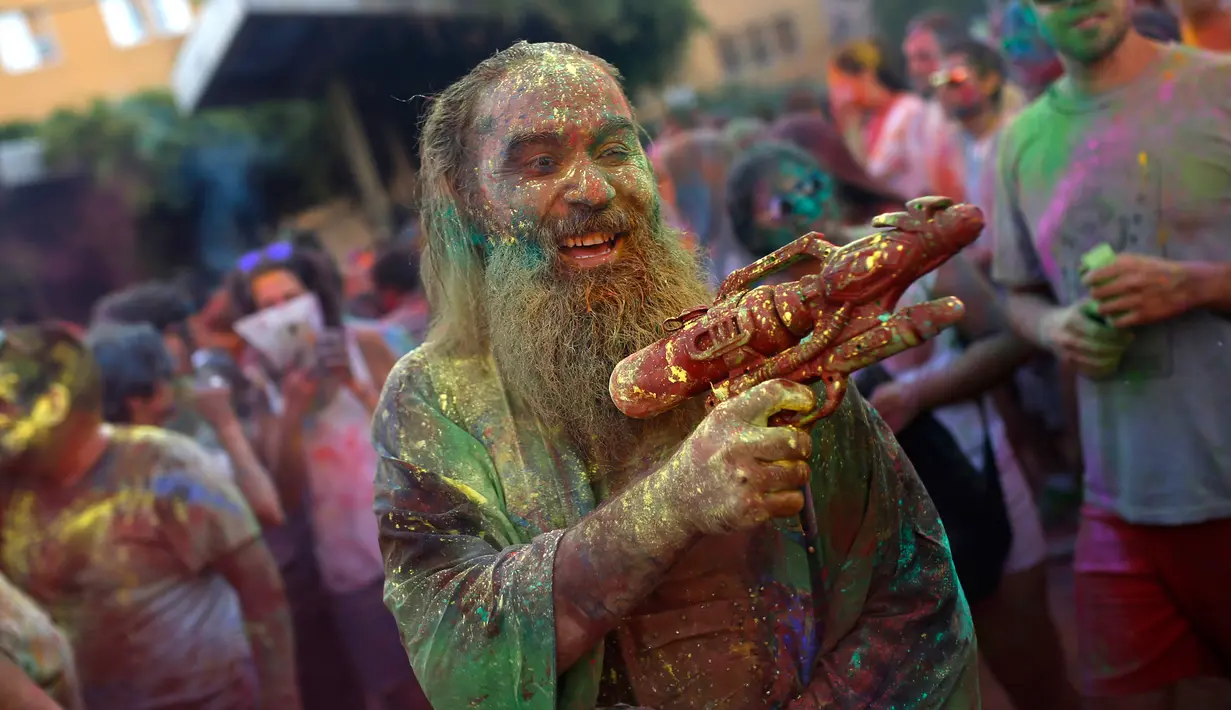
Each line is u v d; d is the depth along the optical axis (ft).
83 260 45.09
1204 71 6.93
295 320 10.62
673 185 12.64
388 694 10.63
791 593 4.15
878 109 16.72
